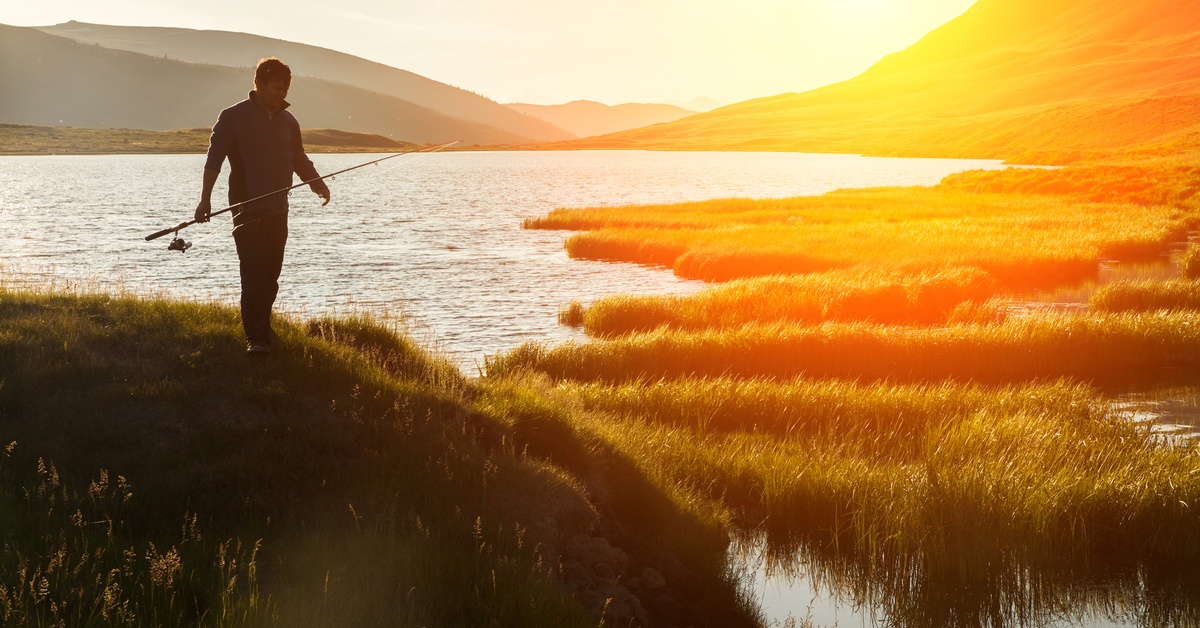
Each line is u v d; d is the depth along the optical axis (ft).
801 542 28.37
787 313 74.43
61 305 29.81
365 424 23.53
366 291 93.35
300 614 15.83
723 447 35.37
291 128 25.81
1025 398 43.50
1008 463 31.83
